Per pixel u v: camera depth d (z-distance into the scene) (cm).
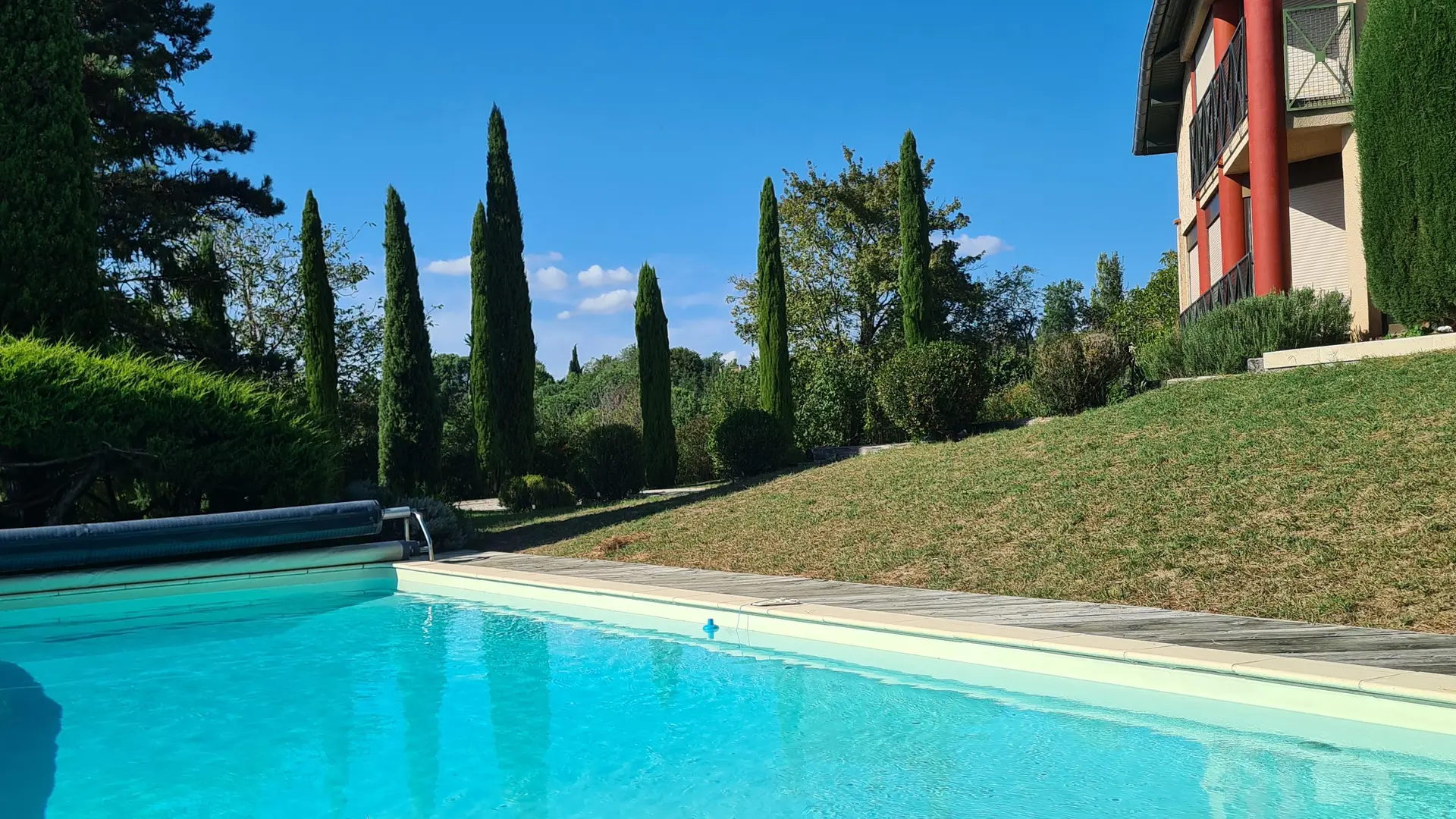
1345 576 691
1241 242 1717
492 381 2219
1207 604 695
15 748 506
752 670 624
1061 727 483
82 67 1409
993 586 819
